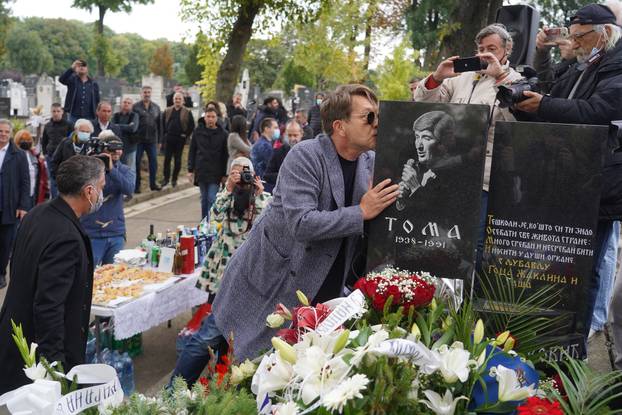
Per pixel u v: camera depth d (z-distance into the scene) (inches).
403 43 902.4
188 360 161.2
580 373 89.3
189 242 236.8
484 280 106.4
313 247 125.0
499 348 89.8
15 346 146.5
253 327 133.7
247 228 214.1
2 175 327.9
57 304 143.4
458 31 506.9
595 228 101.7
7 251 335.6
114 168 254.4
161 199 594.9
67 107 583.5
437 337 89.7
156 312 216.1
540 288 104.2
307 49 1237.7
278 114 700.7
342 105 119.1
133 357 238.8
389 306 92.4
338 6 1146.0
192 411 83.9
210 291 217.6
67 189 153.5
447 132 105.0
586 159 101.3
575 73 143.6
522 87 132.0
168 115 624.4
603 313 199.9
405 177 107.3
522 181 104.0
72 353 149.0
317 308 93.0
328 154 122.2
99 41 2375.7
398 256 108.1
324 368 73.9
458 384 78.4
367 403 72.4
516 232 104.8
